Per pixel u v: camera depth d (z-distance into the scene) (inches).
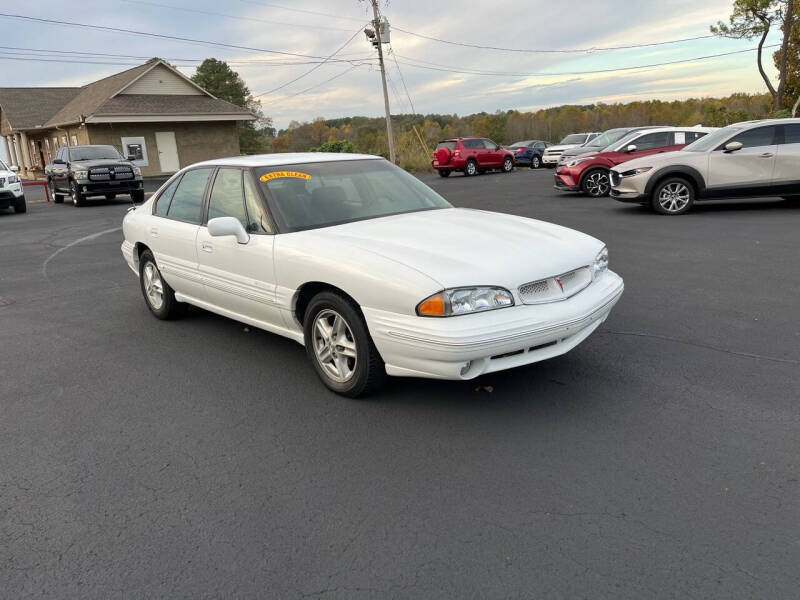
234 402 157.6
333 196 179.6
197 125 1305.4
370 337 144.7
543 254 145.6
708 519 101.0
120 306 262.4
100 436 142.2
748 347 177.3
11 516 111.9
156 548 101.2
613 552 94.2
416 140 1434.5
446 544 98.3
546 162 1160.2
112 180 749.3
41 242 467.2
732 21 1036.5
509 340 131.1
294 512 109.3
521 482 114.7
